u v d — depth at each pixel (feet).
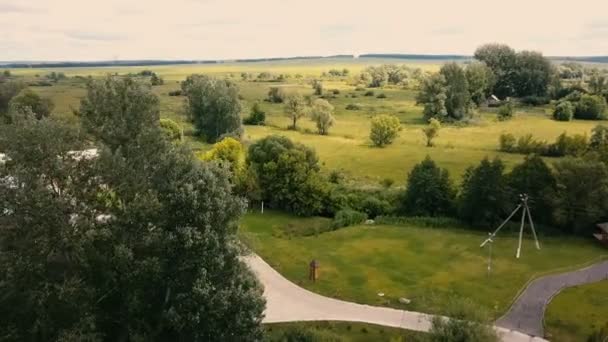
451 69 460.55
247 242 123.44
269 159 239.50
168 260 100.83
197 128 375.86
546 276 171.32
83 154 104.83
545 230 209.97
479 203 212.23
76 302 92.07
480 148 344.69
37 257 92.38
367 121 451.94
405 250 193.36
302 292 158.40
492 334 116.37
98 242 98.43
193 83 413.59
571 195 205.87
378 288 161.89
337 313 145.89
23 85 468.75
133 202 98.53
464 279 168.96
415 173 228.02
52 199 93.45
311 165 242.37
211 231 100.94
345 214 224.94
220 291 98.17
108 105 106.63
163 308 101.71
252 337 103.65
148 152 106.32
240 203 107.24
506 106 465.88
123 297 99.86
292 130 411.75
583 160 212.43
